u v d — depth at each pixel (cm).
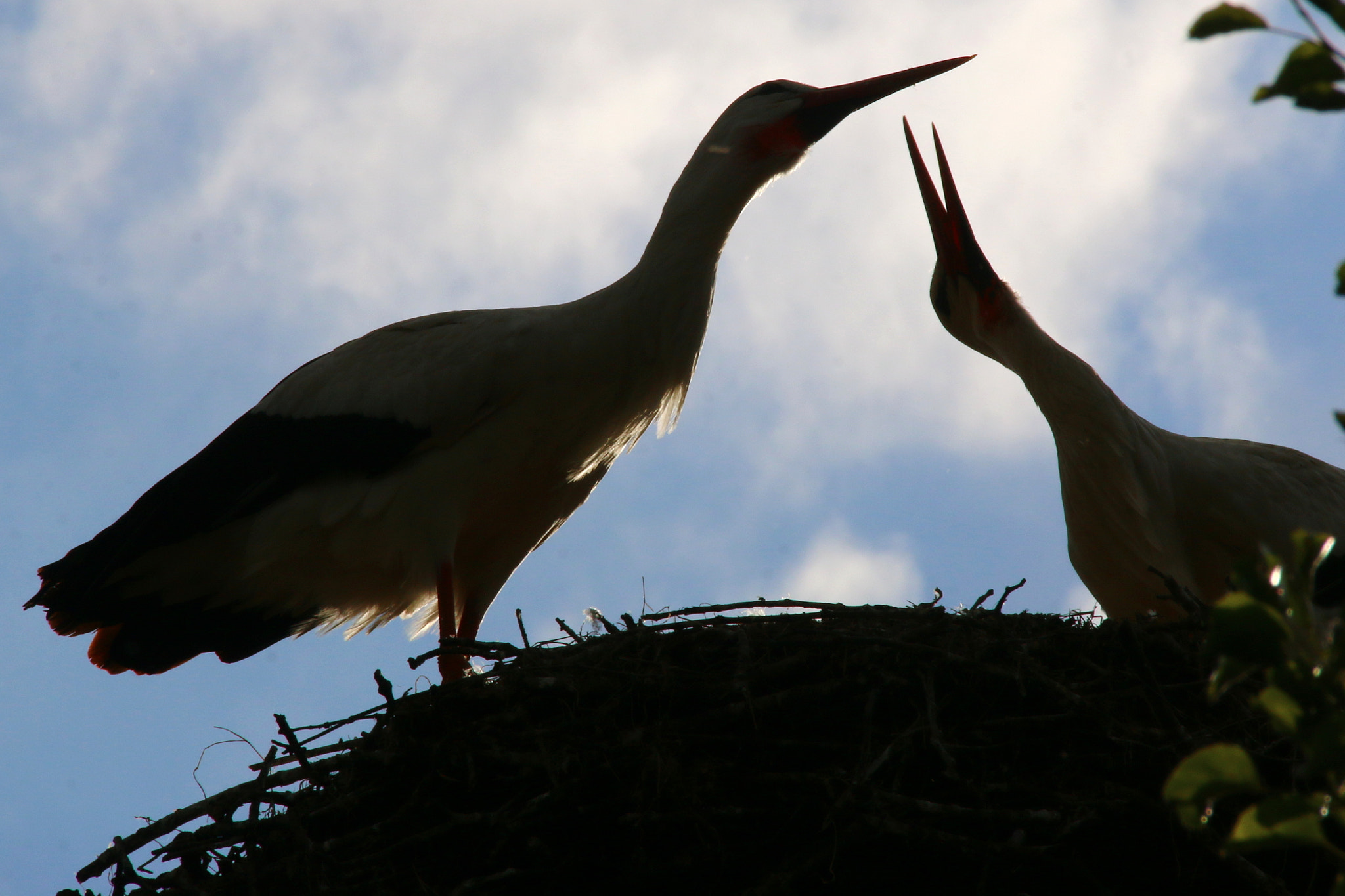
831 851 877
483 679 1021
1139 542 1146
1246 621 378
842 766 941
